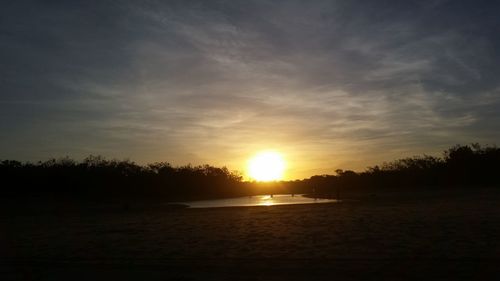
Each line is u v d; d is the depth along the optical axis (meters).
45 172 67.00
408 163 88.56
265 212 35.12
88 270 14.46
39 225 31.48
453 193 52.47
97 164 75.19
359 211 31.97
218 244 18.69
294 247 17.09
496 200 37.28
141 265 14.89
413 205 35.78
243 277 12.69
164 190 78.81
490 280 11.17
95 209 49.00
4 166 65.31
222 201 63.53
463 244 15.92
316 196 68.50
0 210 48.41
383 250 15.57
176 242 19.77
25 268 15.16
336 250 16.00
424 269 12.50
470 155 77.69
